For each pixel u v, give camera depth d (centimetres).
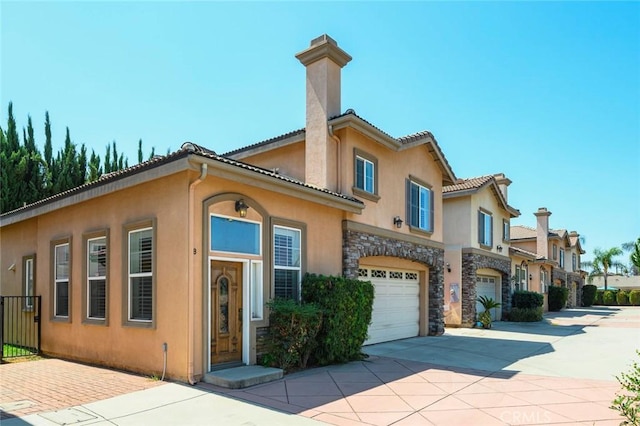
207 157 821
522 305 2492
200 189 861
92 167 2594
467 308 2075
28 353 1212
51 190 2325
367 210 1373
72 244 1130
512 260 2772
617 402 564
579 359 1187
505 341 1551
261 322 966
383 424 631
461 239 2136
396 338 1577
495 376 958
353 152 1334
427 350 1323
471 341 1547
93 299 1062
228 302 931
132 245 966
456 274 2116
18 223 1400
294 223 1081
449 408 714
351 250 1266
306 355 986
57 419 624
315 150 1306
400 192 1565
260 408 686
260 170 972
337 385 847
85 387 799
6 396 745
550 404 744
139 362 907
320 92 1317
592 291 4616
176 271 847
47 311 1203
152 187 919
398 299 1611
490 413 691
